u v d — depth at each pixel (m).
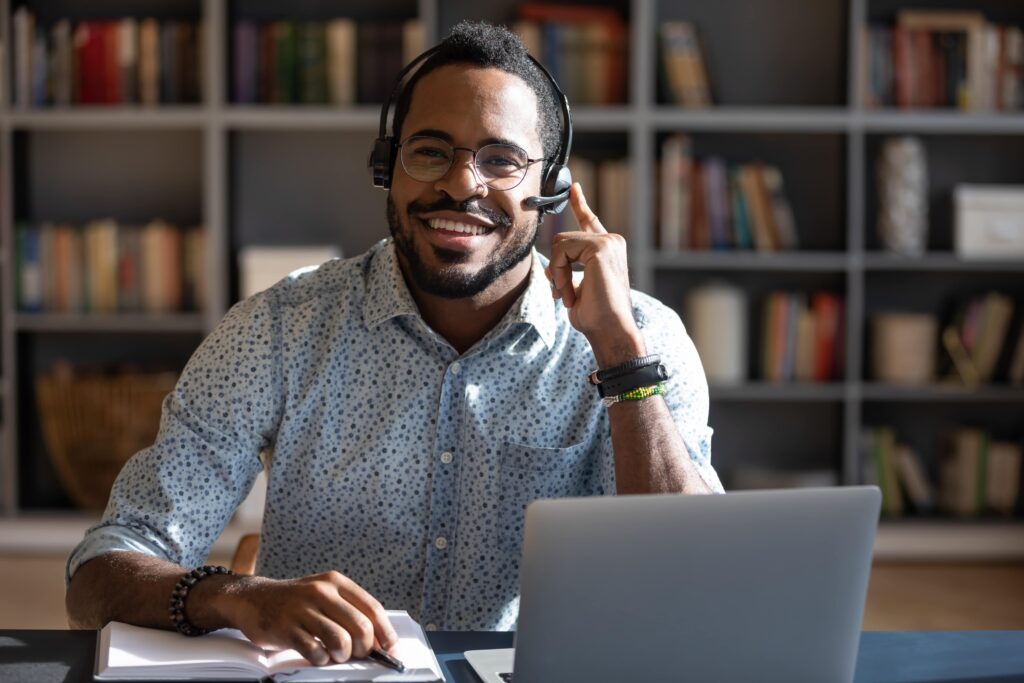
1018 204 4.40
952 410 4.70
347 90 4.34
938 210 4.64
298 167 4.65
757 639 1.13
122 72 4.34
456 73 1.55
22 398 4.48
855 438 4.38
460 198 1.53
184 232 4.38
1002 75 4.37
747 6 4.63
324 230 4.66
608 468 1.63
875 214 4.63
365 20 4.58
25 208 4.55
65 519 4.36
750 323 4.66
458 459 1.62
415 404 1.62
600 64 4.39
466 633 1.38
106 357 4.65
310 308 1.65
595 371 1.58
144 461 1.57
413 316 1.61
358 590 1.24
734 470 4.54
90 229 4.35
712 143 4.63
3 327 4.33
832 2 4.62
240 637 1.29
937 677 1.25
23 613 3.50
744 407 4.71
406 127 1.58
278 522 1.66
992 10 4.59
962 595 3.84
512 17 4.55
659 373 1.50
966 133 4.63
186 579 1.30
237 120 4.30
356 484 1.62
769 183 4.39
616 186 4.32
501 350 1.63
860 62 4.36
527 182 1.56
